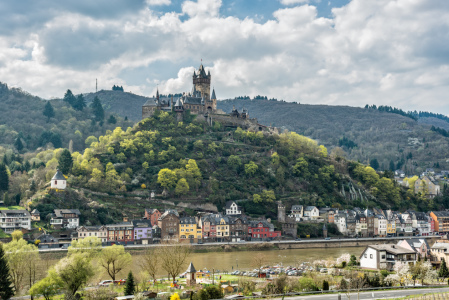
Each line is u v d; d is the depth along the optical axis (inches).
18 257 7106.3
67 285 6491.1
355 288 6402.6
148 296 6368.1
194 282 7234.3
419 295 5733.3
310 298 5841.5
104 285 7219.5
